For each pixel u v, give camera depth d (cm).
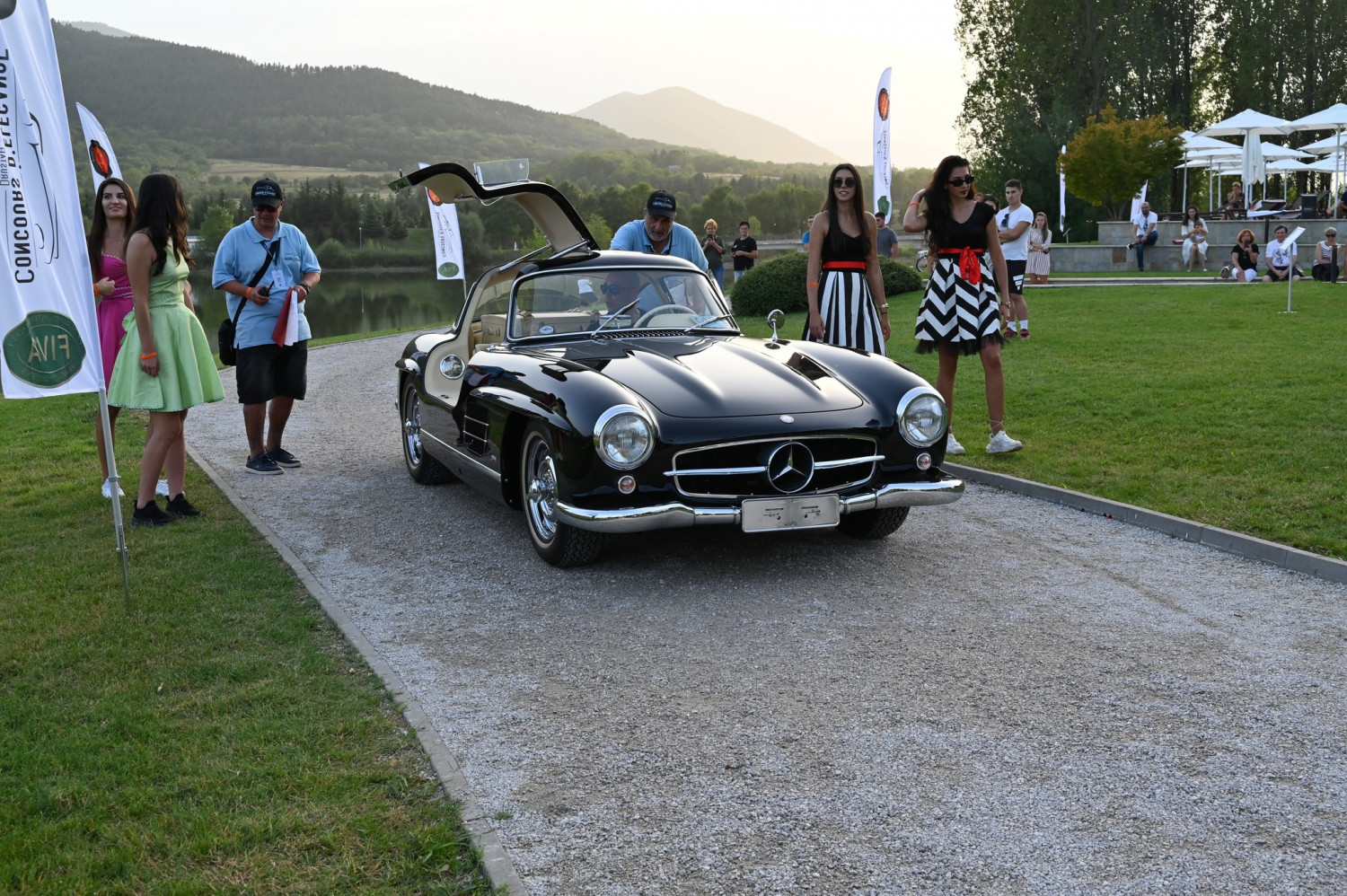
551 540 486
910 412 475
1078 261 2566
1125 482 597
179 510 581
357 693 348
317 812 273
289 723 325
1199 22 4612
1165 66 4472
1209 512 533
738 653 385
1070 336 1187
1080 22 4466
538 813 276
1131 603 429
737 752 308
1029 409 809
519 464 511
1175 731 316
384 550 528
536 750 312
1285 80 4509
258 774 293
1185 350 1036
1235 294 1559
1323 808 271
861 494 465
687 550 516
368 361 1448
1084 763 297
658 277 593
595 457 438
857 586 457
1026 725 321
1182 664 366
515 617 428
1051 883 241
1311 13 4378
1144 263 2475
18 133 407
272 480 696
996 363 675
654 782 291
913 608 429
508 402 493
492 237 10738
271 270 697
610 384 458
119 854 252
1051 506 588
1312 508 524
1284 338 1078
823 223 634
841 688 352
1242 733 314
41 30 409
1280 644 383
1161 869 246
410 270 12362
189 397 560
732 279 2703
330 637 404
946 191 657
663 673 367
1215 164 3225
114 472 429
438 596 456
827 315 643
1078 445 691
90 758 303
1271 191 4575
